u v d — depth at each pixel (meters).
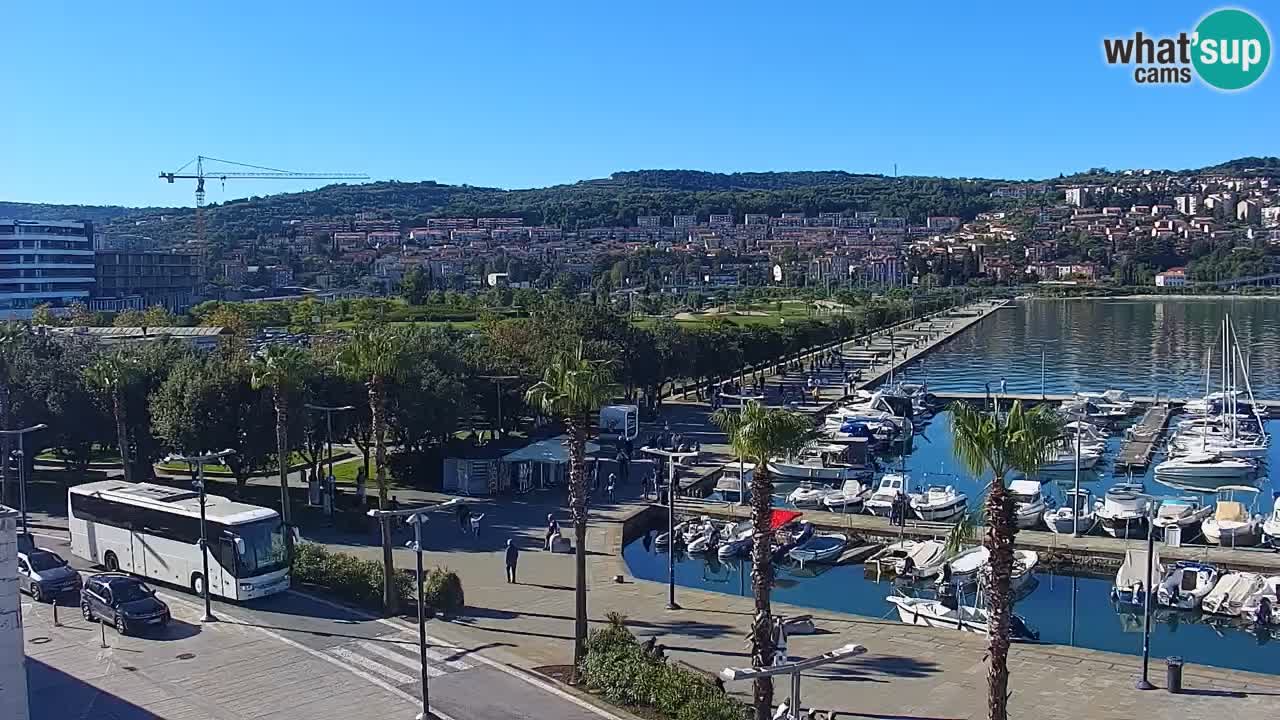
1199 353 197.00
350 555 51.53
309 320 170.88
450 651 39.00
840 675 36.72
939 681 36.03
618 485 73.31
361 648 39.34
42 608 45.06
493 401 84.38
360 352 47.38
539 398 37.16
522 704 33.66
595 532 59.12
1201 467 87.75
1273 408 121.25
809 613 44.97
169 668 37.28
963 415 27.55
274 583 46.06
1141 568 54.06
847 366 172.25
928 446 105.81
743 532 62.53
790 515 63.88
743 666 37.59
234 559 44.94
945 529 63.12
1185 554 56.53
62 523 60.84
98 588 42.66
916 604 48.47
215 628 41.81
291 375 55.50
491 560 52.66
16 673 29.86
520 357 95.81
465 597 46.22
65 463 74.94
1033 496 72.56
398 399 69.25
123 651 39.09
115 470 75.56
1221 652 46.31
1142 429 109.44
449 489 69.75
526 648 39.34
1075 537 61.75
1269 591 50.56
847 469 82.38
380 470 46.84
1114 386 150.62
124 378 65.75
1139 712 33.06
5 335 74.56
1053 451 28.72
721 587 56.16
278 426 55.59
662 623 43.00
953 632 42.47
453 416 72.44
